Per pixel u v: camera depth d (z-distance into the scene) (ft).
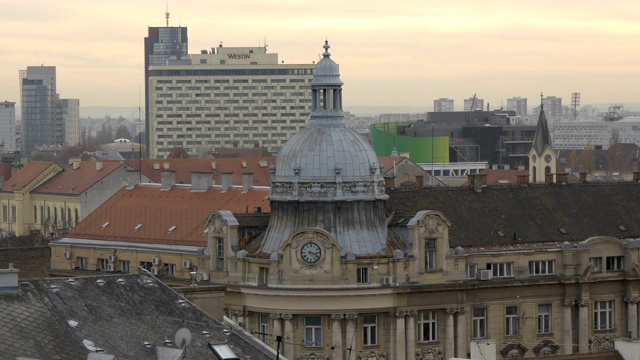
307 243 655.76
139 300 425.69
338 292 652.48
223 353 408.67
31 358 378.32
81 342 394.73
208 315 432.66
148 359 397.19
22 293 409.69
